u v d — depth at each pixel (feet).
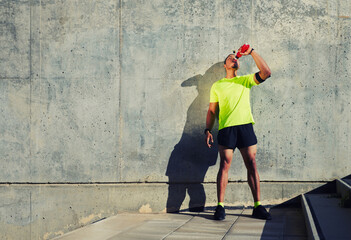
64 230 14.15
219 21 13.97
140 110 14.08
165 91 14.06
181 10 14.03
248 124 12.46
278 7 13.93
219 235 9.87
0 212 14.33
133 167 14.07
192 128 13.99
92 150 14.16
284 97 13.87
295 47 13.88
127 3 14.12
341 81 13.78
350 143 13.71
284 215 12.46
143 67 14.10
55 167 14.24
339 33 13.82
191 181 13.96
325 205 11.40
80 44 14.21
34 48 14.32
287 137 13.83
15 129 14.33
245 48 12.30
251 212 13.16
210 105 13.16
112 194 14.02
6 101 14.37
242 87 12.65
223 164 12.43
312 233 8.34
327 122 13.78
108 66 14.16
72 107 14.24
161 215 13.29
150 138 14.06
